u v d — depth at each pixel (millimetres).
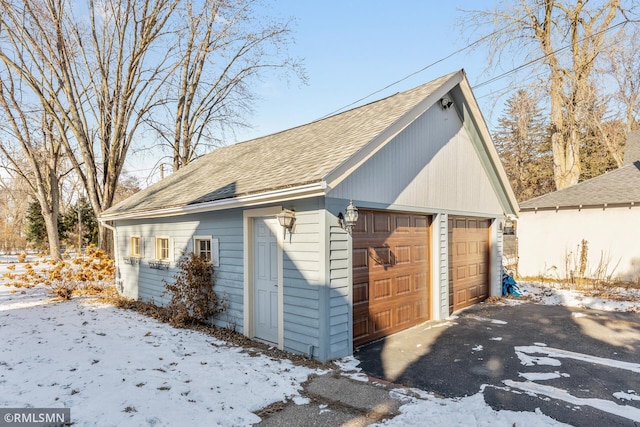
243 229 6613
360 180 5840
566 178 17469
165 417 3590
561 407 3869
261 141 10484
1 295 11023
